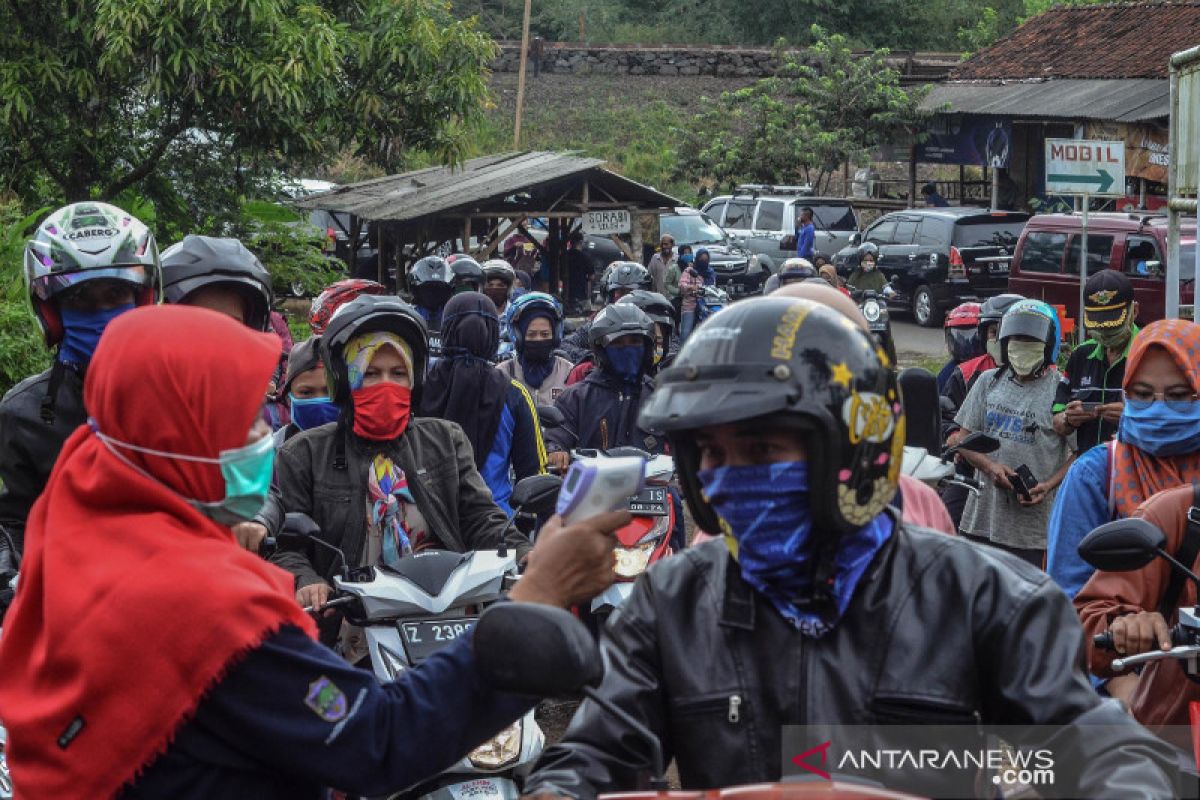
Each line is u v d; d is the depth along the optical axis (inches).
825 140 1472.7
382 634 193.0
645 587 105.0
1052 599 97.7
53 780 102.5
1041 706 94.3
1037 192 1256.2
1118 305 315.3
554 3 2149.4
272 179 756.6
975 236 1014.4
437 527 211.2
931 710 96.1
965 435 313.7
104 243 185.0
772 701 98.0
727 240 1190.3
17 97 585.6
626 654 102.9
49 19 606.9
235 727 102.0
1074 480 193.8
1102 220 802.8
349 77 656.4
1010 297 346.3
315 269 769.6
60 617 102.5
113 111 636.7
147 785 102.0
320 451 211.3
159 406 103.2
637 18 2223.2
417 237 955.3
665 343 422.9
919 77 1551.4
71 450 109.2
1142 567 150.4
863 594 98.3
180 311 106.7
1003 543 308.2
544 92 1824.6
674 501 283.4
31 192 650.8
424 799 187.6
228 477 105.0
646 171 1622.8
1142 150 1050.1
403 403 210.1
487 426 280.8
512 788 188.4
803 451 96.3
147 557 102.2
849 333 97.6
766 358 95.3
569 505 104.0
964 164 1330.0
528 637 93.2
